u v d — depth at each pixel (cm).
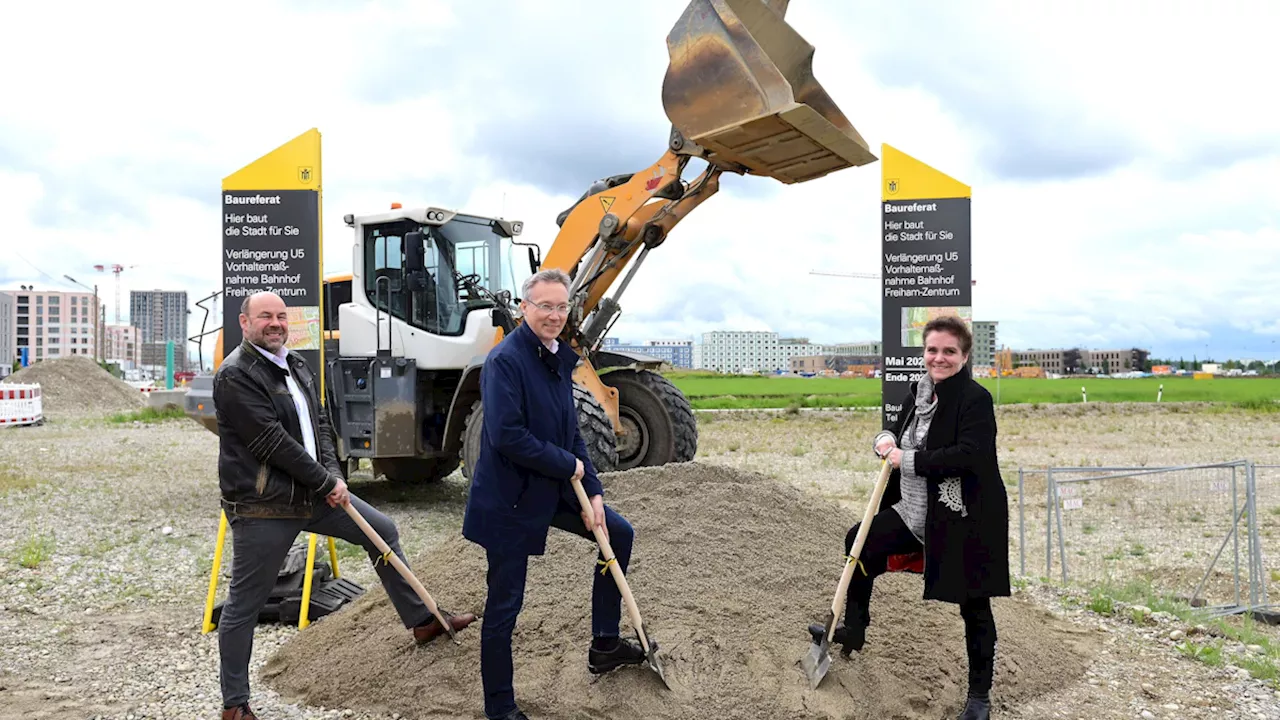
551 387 329
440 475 1088
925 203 672
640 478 510
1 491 985
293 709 368
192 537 763
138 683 404
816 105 646
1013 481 1166
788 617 396
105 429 2058
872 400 3353
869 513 341
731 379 7512
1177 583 635
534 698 344
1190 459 1464
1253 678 411
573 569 431
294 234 588
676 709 336
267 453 332
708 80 604
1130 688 394
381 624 423
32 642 466
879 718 342
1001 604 483
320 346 589
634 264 778
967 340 322
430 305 880
